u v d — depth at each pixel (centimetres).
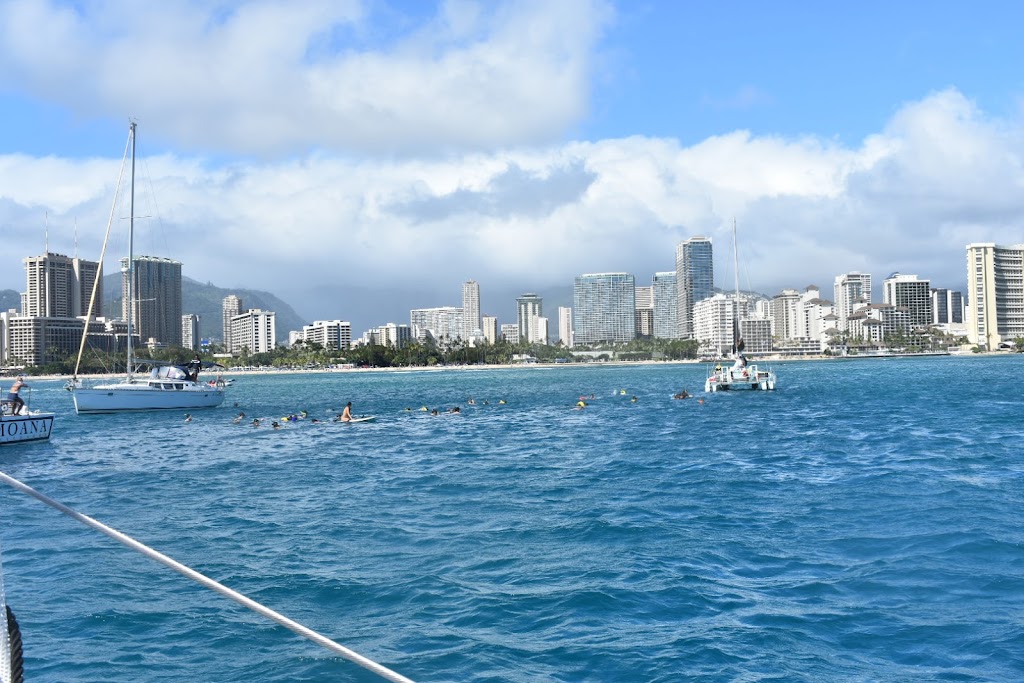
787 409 7956
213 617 1683
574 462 4212
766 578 1912
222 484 3647
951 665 1394
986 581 1838
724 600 1759
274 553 2245
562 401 10456
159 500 3222
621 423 6769
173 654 1483
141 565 2094
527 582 1920
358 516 2789
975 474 3412
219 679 1370
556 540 2344
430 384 19375
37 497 718
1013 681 1324
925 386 11962
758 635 1551
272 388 18462
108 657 1471
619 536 2375
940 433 5222
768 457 4209
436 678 1381
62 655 1484
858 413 7200
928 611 1655
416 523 2644
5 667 572
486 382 19812
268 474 3972
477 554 2195
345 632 1602
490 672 1402
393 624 1644
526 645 1526
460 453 4778
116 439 5953
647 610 1705
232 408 10000
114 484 3706
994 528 2334
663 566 2027
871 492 3020
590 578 1936
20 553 2217
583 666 1425
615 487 3322
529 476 3716
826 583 1859
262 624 1642
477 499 3100
